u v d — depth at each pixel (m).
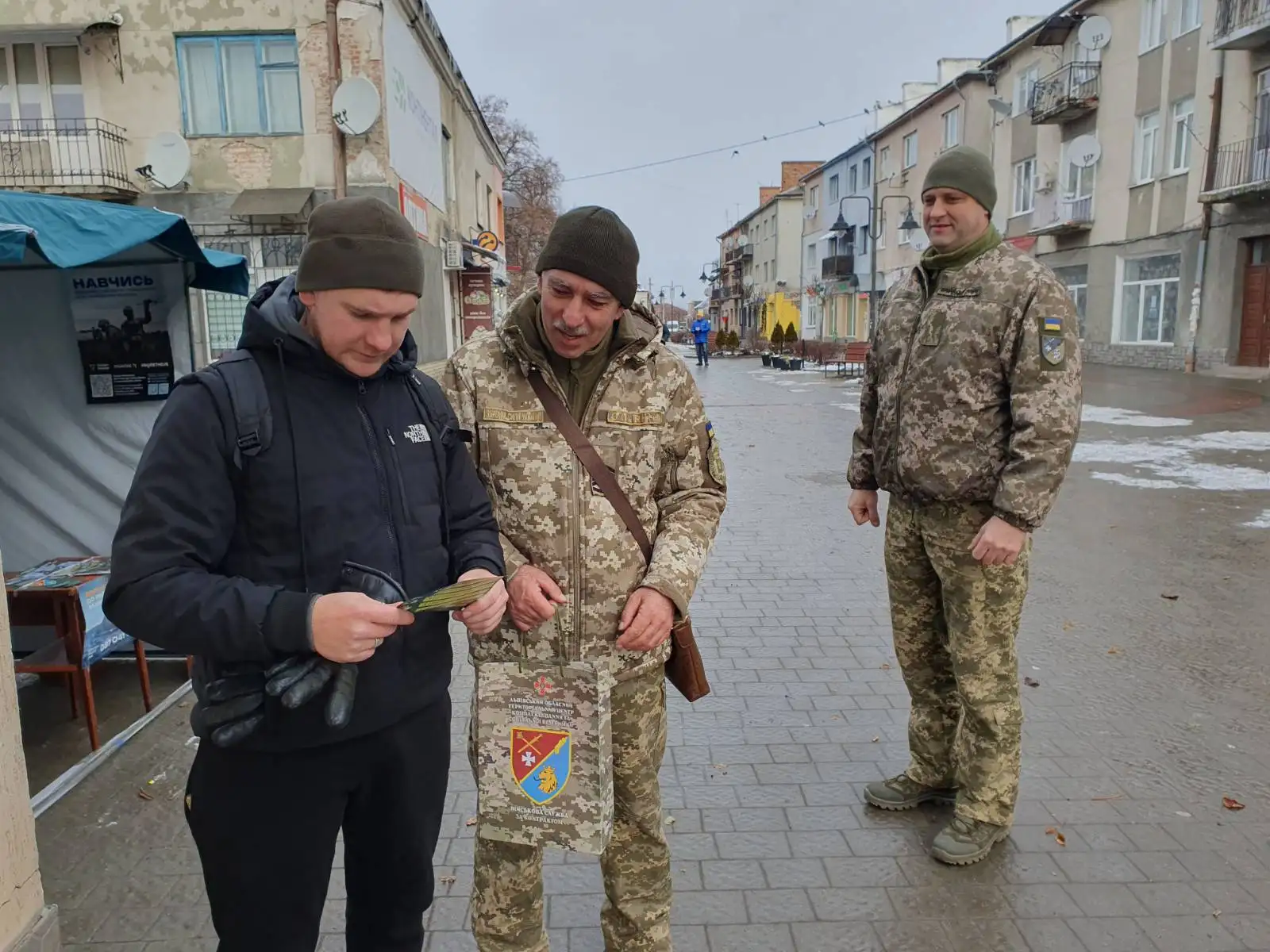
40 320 4.35
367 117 13.91
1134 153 21.61
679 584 1.96
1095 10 22.84
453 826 3.11
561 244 1.81
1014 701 2.86
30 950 1.92
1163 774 3.38
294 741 1.60
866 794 3.24
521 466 2.00
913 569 2.98
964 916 2.61
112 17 14.05
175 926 2.58
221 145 14.52
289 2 14.21
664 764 3.52
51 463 4.44
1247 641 4.77
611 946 2.22
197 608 1.46
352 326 1.56
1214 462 9.85
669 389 2.08
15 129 14.27
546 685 1.91
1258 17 16.62
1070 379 2.55
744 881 2.78
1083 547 6.69
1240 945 2.47
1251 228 18.06
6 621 1.90
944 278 2.76
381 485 1.69
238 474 1.57
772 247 58.09
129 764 3.52
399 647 1.71
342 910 2.65
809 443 12.52
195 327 8.40
